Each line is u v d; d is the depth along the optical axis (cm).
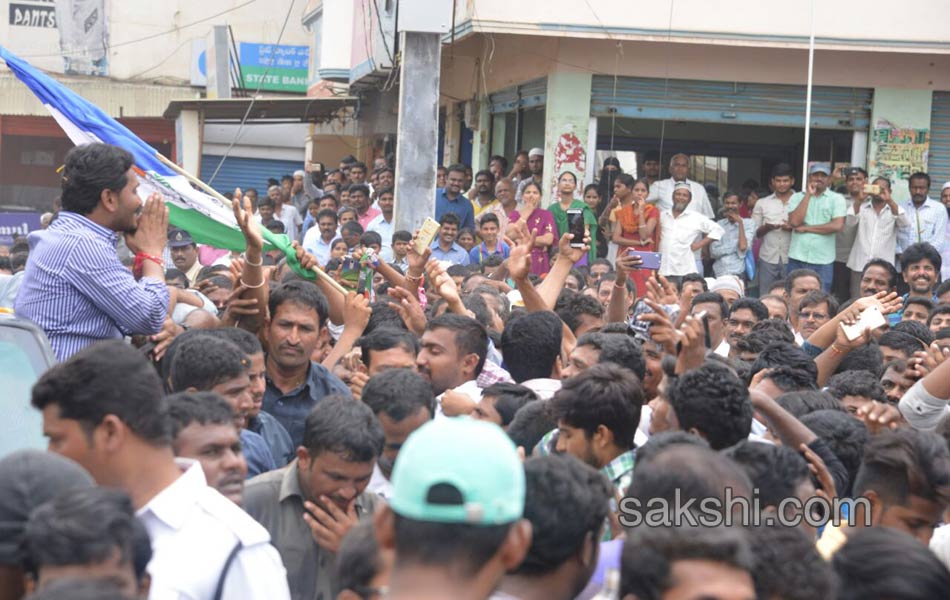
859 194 1370
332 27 2056
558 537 312
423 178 1213
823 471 435
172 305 621
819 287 966
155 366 556
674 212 1359
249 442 492
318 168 2055
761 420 555
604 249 1452
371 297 980
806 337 859
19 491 274
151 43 2923
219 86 2539
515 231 800
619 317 767
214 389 461
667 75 1480
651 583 277
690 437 364
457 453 239
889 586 282
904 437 389
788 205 1376
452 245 1295
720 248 1382
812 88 1486
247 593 346
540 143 1588
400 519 240
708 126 1617
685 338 480
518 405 521
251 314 592
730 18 1420
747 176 1645
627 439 437
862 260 1358
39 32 2872
